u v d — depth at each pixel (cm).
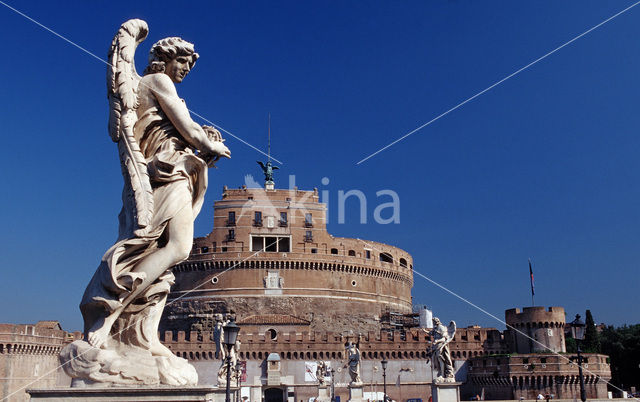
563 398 9375
